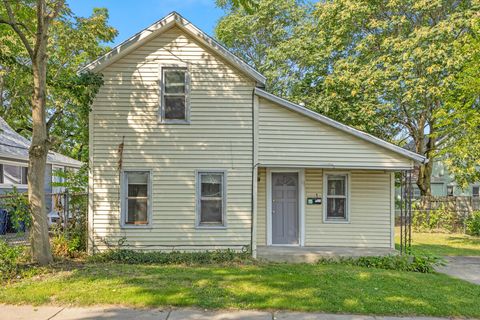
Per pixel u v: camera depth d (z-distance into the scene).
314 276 7.84
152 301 5.87
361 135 10.29
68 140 26.50
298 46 20.77
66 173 11.93
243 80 10.30
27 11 10.43
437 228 18.84
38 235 8.16
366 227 11.51
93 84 9.46
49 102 19.86
